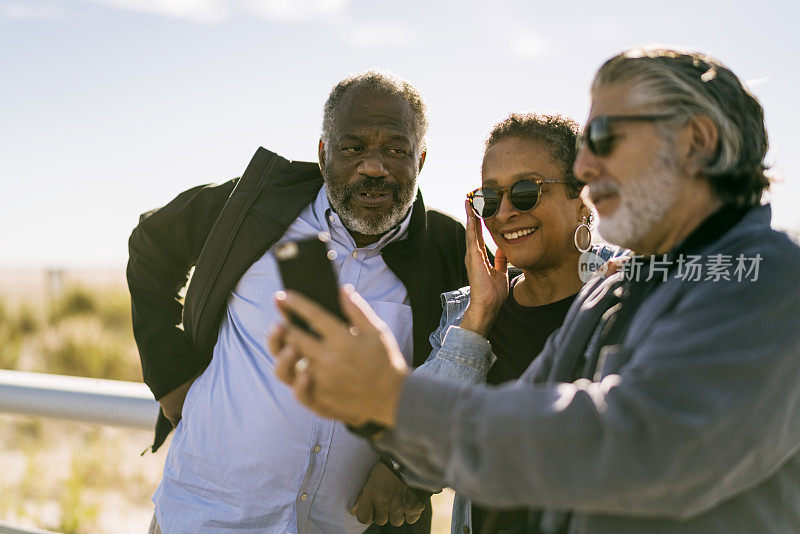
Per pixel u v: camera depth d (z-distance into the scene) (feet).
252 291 7.04
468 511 5.51
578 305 4.50
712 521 3.46
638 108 3.81
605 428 3.11
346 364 3.21
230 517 6.73
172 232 7.73
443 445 3.30
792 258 3.43
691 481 3.10
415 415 3.29
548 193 5.95
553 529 3.84
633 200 3.85
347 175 7.00
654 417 3.07
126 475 16.03
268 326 6.89
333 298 3.30
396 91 7.09
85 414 8.09
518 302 6.31
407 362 7.18
